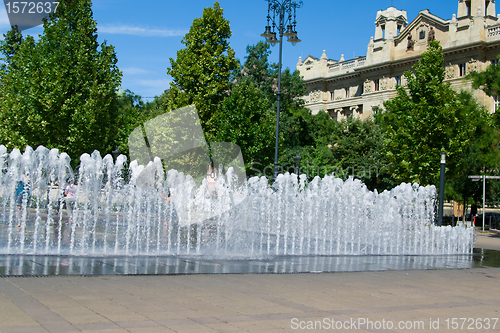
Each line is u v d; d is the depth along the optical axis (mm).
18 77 21547
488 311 5559
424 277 8500
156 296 5547
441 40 54594
